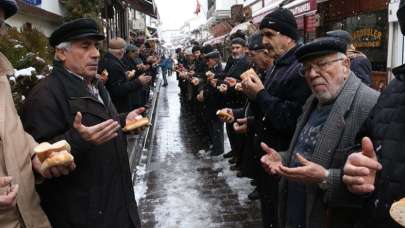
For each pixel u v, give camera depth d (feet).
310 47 8.18
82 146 8.12
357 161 5.83
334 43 8.11
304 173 7.23
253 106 11.57
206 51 30.37
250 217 17.49
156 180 23.20
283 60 11.16
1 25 7.76
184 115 49.96
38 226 7.60
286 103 10.50
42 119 8.57
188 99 42.80
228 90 21.38
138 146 30.12
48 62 12.92
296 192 8.98
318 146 8.14
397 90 5.99
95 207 8.79
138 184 22.34
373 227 6.02
